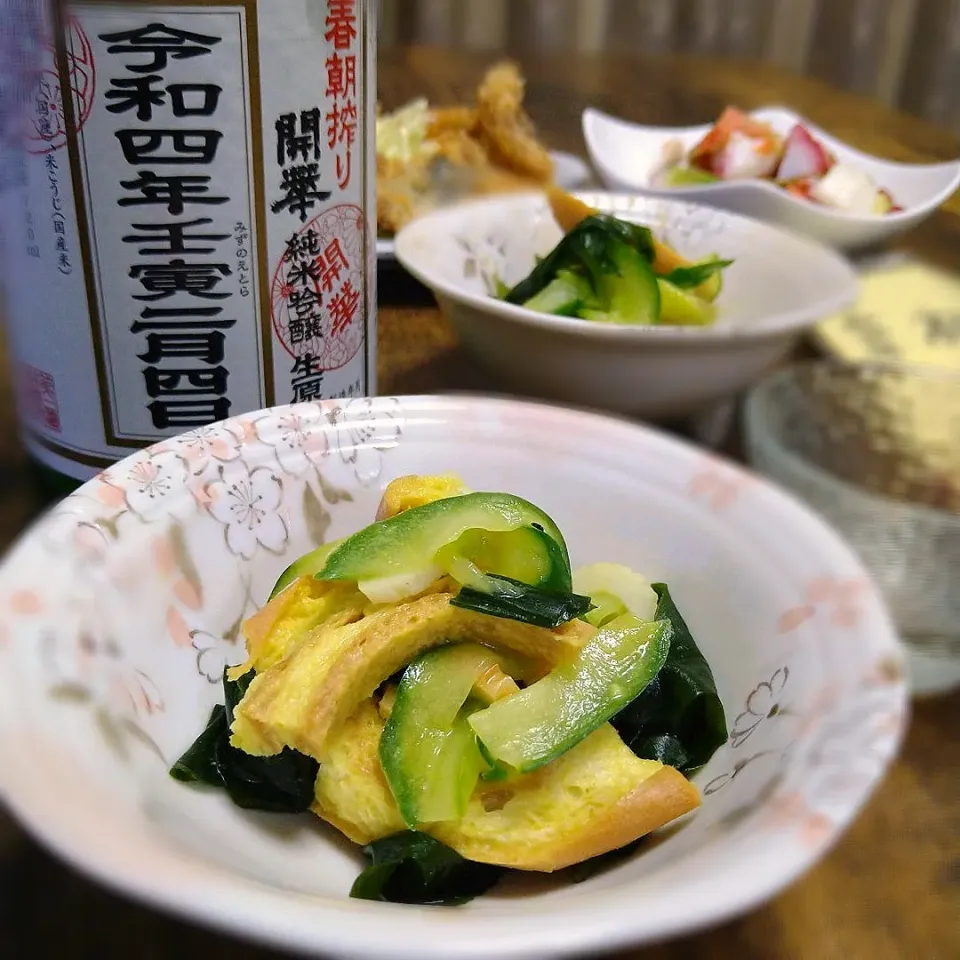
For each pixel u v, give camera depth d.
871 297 0.25
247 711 0.17
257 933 0.12
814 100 0.57
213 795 0.18
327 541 0.22
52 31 0.18
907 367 0.24
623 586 0.20
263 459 0.21
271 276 0.21
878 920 0.16
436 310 0.34
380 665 0.17
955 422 0.24
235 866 0.15
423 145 0.45
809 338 0.25
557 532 0.19
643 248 0.32
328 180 0.21
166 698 0.18
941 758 0.17
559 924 0.12
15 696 0.14
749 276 0.32
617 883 0.15
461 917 0.12
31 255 0.20
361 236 0.23
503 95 0.46
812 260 0.30
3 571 0.16
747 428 0.23
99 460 0.22
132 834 0.13
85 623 0.16
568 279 0.32
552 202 0.35
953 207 0.37
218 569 0.20
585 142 0.50
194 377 0.22
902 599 0.19
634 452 0.22
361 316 0.24
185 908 0.12
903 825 0.17
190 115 0.19
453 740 0.17
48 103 0.19
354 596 0.19
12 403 0.24
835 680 0.16
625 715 0.18
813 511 0.19
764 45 0.72
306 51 0.20
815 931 0.16
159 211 0.20
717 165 0.47
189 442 0.20
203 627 0.19
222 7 0.18
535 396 0.28
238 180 0.20
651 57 0.69
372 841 0.17
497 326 0.26
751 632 0.18
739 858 0.13
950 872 0.16
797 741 0.15
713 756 0.18
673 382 0.26
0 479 0.23
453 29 0.78
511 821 0.16
